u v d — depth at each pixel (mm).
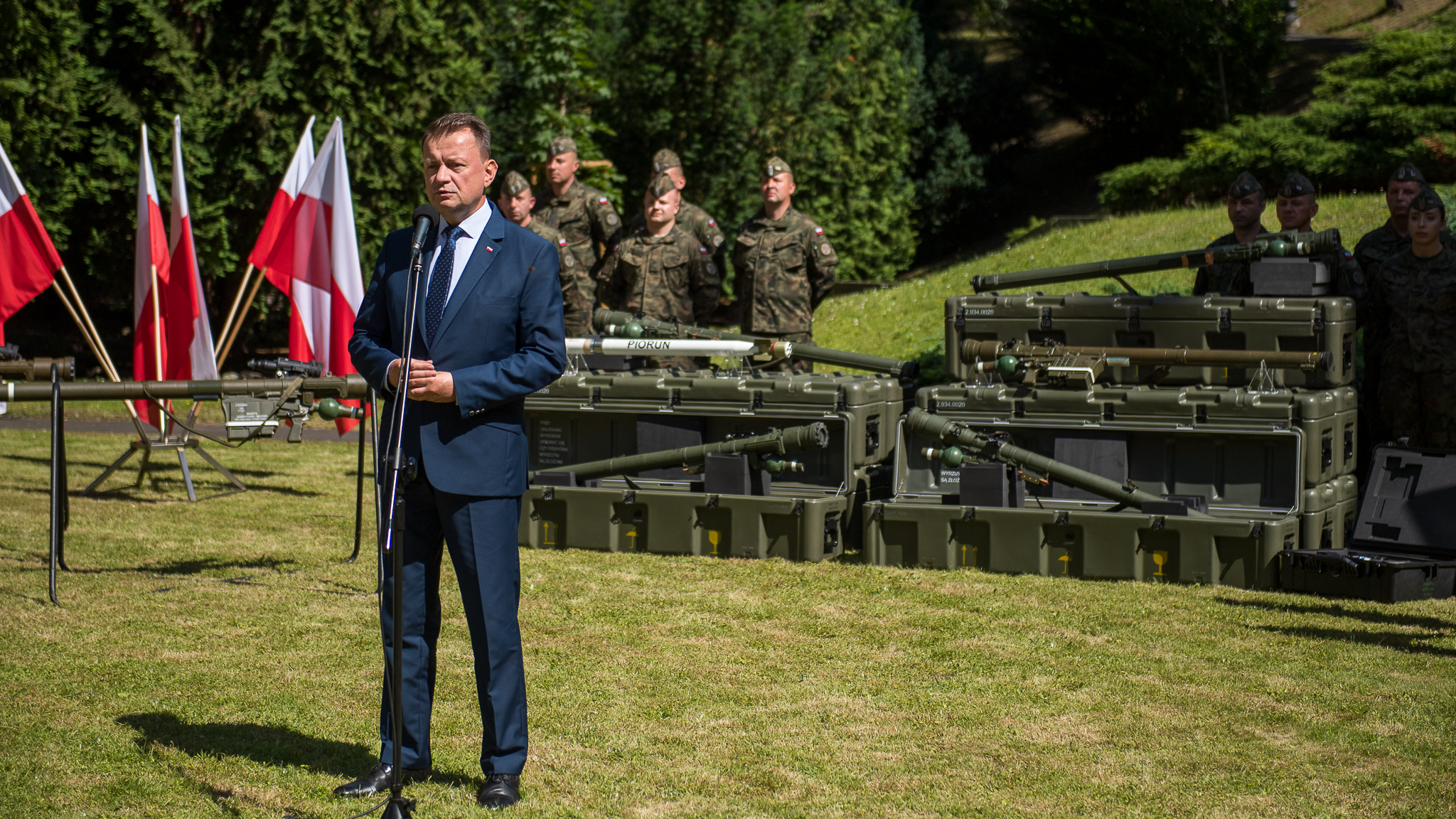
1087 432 7301
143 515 8766
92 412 15102
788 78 28609
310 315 9664
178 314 9625
